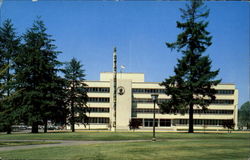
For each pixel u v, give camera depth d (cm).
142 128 7088
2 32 3847
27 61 3556
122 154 1137
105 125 7394
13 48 3688
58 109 3925
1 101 1234
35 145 1638
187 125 7500
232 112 7538
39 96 3569
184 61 3512
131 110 7406
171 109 3728
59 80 3947
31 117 3462
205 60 3444
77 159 1019
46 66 3712
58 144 1694
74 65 5422
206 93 3566
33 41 3888
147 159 1011
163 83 3675
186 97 3431
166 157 1054
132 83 7612
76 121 5144
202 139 2091
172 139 2083
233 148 1332
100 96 7481
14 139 2109
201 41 3550
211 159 999
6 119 3244
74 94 5231
